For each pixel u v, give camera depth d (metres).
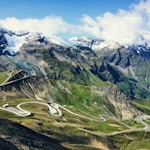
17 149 186.12
